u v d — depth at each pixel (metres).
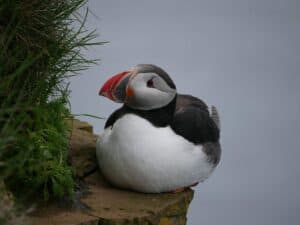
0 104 6.38
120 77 6.88
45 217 6.24
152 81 6.86
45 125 6.50
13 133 5.79
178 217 7.16
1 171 6.12
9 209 5.66
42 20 6.62
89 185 7.19
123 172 6.97
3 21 6.46
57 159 6.42
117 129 6.93
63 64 7.05
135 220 6.55
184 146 6.96
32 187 6.29
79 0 6.86
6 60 6.41
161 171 6.90
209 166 7.33
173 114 7.07
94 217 6.39
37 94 6.64
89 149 7.69
